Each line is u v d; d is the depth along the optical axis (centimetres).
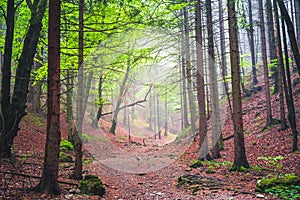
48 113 512
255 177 694
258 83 1989
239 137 812
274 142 1055
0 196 451
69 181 593
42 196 473
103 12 702
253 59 1988
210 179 684
